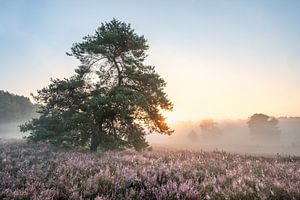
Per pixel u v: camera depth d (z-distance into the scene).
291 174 8.15
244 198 6.21
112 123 19.48
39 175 8.14
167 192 6.80
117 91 18.00
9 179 7.69
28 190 6.73
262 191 6.34
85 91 19.47
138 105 18.25
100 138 18.42
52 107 19.45
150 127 20.66
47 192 6.55
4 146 17.72
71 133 18.42
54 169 9.19
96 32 20.47
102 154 14.04
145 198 6.60
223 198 6.26
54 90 18.70
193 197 6.43
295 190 6.27
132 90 18.52
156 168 9.13
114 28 19.92
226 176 8.07
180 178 7.79
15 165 9.99
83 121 17.75
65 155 13.07
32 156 12.36
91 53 19.75
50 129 18.98
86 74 20.09
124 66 20.09
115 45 20.33
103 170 8.48
